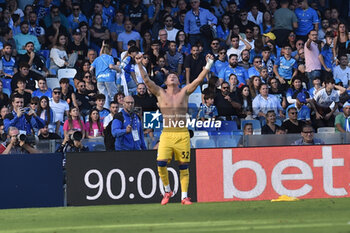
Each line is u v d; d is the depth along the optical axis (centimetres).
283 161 2064
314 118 2825
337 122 2764
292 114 2630
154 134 2325
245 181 2047
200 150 2036
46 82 3095
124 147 2108
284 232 1162
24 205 1973
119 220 1495
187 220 1438
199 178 2033
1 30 3241
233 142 2130
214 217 1486
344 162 2086
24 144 2034
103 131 2353
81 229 1334
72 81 3241
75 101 2919
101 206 1953
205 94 2533
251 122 2553
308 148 2073
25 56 3195
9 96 3017
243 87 2817
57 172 1997
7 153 2014
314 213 1519
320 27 3891
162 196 2019
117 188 2006
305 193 2066
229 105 2631
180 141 1836
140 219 1501
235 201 2005
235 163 2045
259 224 1305
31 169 1983
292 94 3048
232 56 3191
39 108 2652
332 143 2147
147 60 3122
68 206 1991
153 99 2536
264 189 2053
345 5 4069
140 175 2014
